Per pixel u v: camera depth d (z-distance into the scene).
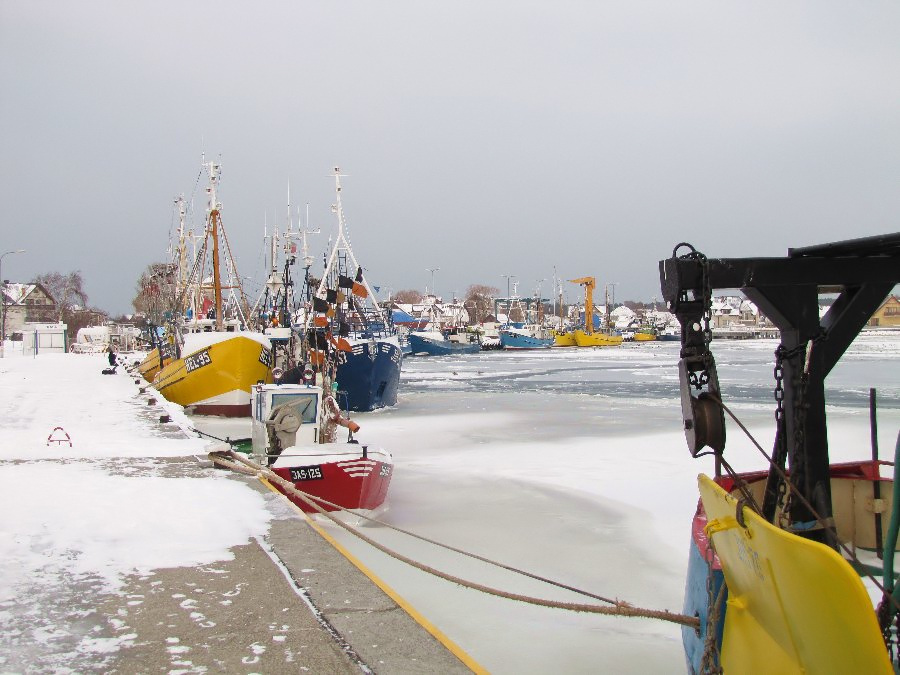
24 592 5.61
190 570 6.16
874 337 139.50
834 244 4.48
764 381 47.84
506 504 13.85
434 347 104.25
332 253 29.88
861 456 18.08
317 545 6.90
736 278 4.45
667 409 31.97
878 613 3.52
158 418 18.55
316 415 13.62
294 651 4.60
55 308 111.94
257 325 37.41
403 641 4.77
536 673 7.07
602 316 187.12
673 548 11.17
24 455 12.04
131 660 4.46
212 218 29.09
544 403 35.38
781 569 3.05
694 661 4.89
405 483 15.82
